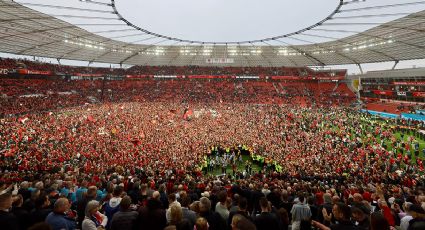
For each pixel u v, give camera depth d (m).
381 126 39.34
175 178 14.70
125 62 83.25
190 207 6.55
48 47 57.25
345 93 74.94
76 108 57.22
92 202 5.41
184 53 74.62
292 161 23.95
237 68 86.12
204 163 25.64
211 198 8.34
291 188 11.73
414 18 37.28
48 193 8.27
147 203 5.30
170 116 47.94
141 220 4.96
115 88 78.75
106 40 56.91
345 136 33.94
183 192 7.39
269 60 79.31
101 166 19.72
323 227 5.04
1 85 54.25
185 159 24.03
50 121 38.88
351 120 43.84
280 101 71.62
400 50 54.81
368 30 46.00
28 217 5.54
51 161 20.56
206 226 4.06
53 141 28.47
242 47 68.94
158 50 71.31
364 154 25.38
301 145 29.31
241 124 42.34
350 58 68.75
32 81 62.44
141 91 77.88
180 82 83.88
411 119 42.66
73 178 12.24
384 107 56.94
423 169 22.38
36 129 32.47
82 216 6.52
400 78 57.25
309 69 84.75
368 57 64.81
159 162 21.47
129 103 67.62
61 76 70.12
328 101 70.44
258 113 52.59
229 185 12.77
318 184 13.75
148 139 30.84
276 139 32.47
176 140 30.67
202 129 37.81
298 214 6.76
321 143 30.00
